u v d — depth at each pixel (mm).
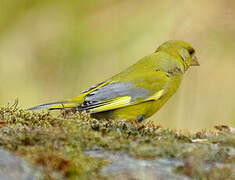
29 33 16297
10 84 14891
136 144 5801
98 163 5250
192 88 14086
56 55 15930
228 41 15508
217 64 14984
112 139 5957
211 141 6266
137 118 9508
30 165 5043
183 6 16109
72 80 15312
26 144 5598
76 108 8625
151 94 9492
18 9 16438
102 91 9109
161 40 16484
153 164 5344
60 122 6734
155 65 10000
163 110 13508
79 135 5938
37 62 15695
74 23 16828
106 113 9188
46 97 14812
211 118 13414
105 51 16578
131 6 17469
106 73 16141
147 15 17109
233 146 5984
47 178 4895
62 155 5273
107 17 17203
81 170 5074
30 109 8078
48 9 16875
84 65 16109
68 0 17109
